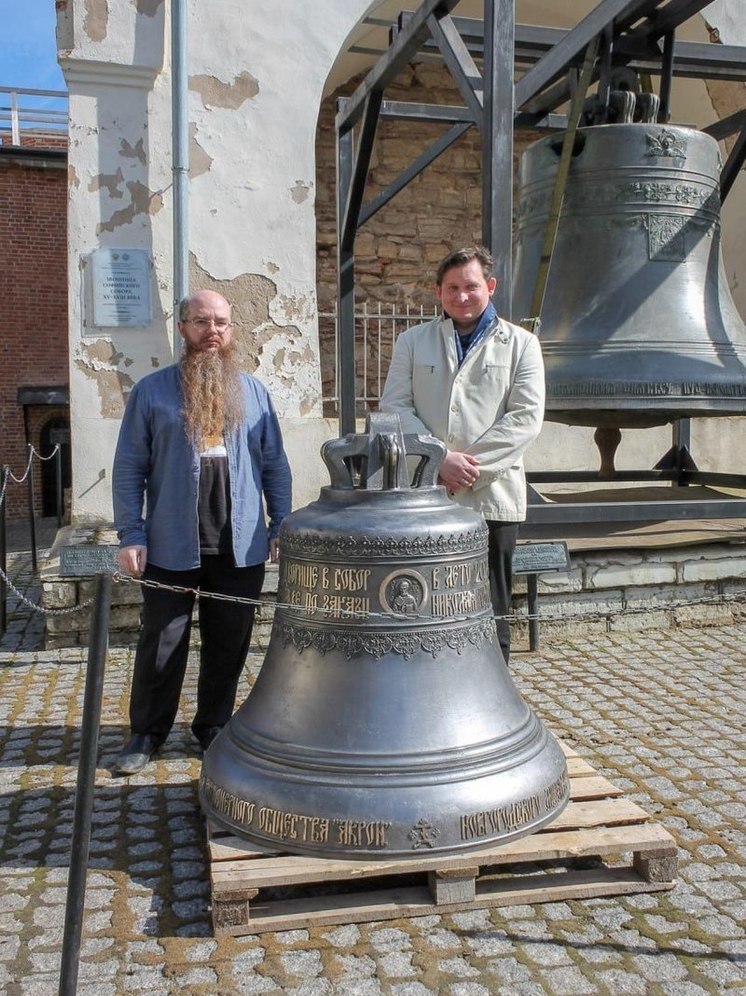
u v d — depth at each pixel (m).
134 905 2.65
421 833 2.53
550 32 5.34
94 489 6.17
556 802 2.79
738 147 5.77
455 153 10.55
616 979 2.30
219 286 6.41
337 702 2.69
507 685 2.92
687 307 4.72
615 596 5.59
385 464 2.76
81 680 4.70
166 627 3.53
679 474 7.23
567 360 4.55
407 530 2.69
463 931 2.50
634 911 2.60
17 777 3.54
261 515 3.60
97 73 6.07
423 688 2.70
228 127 6.34
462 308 3.51
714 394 4.50
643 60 5.03
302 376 6.59
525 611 5.41
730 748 3.82
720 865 2.87
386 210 10.38
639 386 4.42
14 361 16.91
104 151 6.12
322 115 10.15
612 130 4.67
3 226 16.66
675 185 4.74
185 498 3.44
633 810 2.81
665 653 5.18
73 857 2.05
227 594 3.57
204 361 3.48
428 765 2.61
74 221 6.11
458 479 3.33
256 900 2.64
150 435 3.51
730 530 6.14
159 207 6.23
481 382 3.55
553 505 4.71
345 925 2.54
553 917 2.57
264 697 2.88
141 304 6.20
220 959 2.39
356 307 10.28
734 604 5.82
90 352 6.14
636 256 4.71
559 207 4.42
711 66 5.23
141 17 6.09
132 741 3.64
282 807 2.59
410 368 3.69
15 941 2.48
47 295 17.02
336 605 2.72
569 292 4.76
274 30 6.39
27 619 6.00
